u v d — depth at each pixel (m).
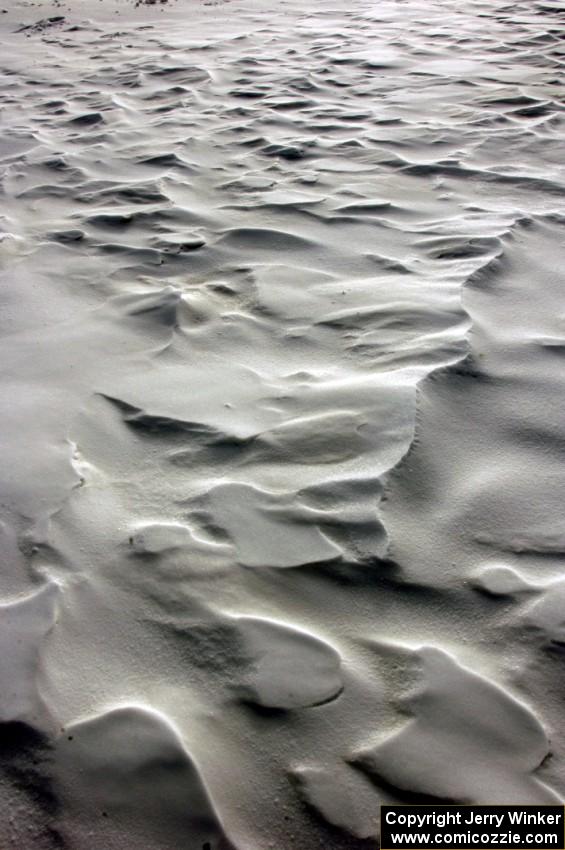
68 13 7.69
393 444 1.56
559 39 5.50
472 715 1.10
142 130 3.97
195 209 2.94
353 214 2.81
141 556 1.36
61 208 3.05
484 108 4.07
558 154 3.40
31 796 1.03
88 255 2.60
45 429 1.68
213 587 1.30
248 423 1.68
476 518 1.42
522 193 2.99
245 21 6.88
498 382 1.78
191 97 4.52
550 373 1.81
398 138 3.64
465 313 2.05
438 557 1.34
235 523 1.42
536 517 1.43
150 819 1.00
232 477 1.53
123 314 2.18
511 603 1.26
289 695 1.13
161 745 1.06
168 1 8.25
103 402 1.78
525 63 4.95
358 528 1.39
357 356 1.92
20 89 5.03
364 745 1.07
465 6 6.98
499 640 1.21
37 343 2.04
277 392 1.79
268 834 0.98
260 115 4.11
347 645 1.20
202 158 3.52
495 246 2.45
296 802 1.01
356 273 2.38
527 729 1.08
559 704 1.12
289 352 1.97
